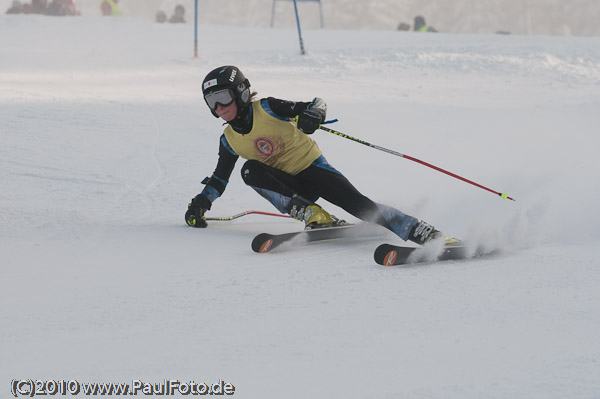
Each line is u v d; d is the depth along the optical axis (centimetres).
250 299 1125
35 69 4934
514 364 845
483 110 3706
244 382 811
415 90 4394
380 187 2184
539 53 5612
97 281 1254
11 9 9569
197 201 1742
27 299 1145
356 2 16362
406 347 909
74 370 850
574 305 1072
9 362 879
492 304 1083
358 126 3222
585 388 768
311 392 782
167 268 1346
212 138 2847
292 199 1581
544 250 1490
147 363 870
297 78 4762
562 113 3628
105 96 3775
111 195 2033
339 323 1003
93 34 7506
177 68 5219
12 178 2155
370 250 1503
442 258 1385
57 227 1683
